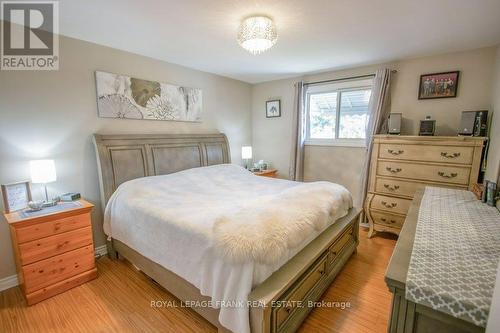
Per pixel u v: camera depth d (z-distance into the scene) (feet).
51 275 6.67
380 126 10.85
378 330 5.56
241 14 6.37
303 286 5.45
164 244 5.99
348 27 7.18
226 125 13.87
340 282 7.36
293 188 8.17
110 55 8.82
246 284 4.36
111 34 7.68
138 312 6.10
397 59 10.32
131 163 9.14
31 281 6.34
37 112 7.36
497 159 6.64
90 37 7.93
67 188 8.11
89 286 7.17
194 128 12.09
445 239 3.92
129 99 9.37
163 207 6.72
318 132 13.56
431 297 2.64
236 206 6.62
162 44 8.58
